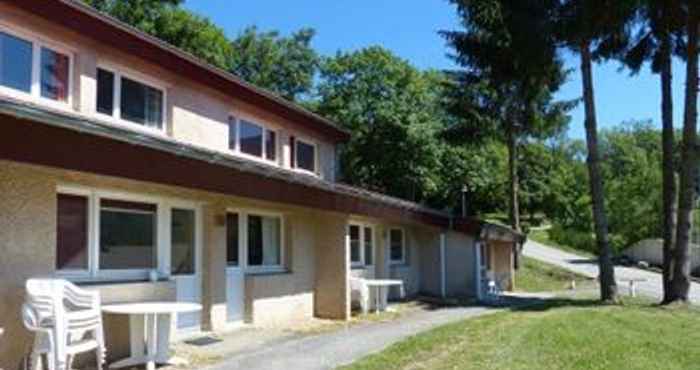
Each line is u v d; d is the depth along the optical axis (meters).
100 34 13.34
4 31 11.78
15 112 7.63
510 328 15.37
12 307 9.58
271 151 20.44
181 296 13.71
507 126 40.47
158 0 37.22
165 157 10.33
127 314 11.10
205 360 11.57
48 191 10.20
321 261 18.64
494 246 34.59
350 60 47.47
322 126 22.81
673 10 23.19
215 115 17.34
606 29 23.97
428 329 15.83
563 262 51.09
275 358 11.72
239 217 16.09
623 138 102.00
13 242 9.64
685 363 11.66
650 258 56.84
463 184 45.59
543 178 70.62
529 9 25.84
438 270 27.67
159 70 15.15
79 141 8.70
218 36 41.19
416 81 46.84
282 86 52.25
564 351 12.16
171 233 13.55
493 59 36.72
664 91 24.52
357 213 18.44
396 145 44.53
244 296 16.03
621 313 19.62
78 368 10.72
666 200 24.05
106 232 11.88
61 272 10.84
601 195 25.08
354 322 17.55
